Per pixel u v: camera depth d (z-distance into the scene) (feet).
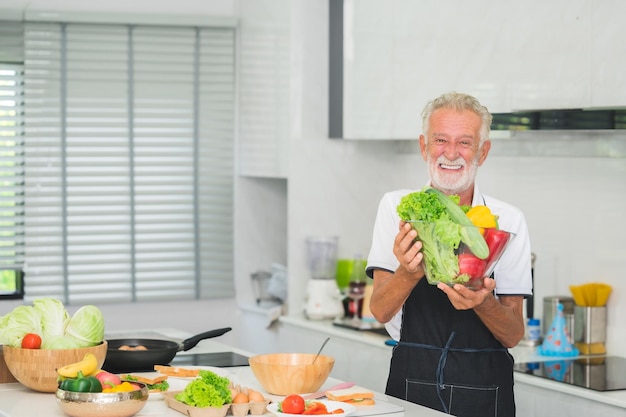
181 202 17.01
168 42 16.76
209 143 17.12
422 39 12.96
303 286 15.69
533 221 13.07
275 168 15.97
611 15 9.86
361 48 14.40
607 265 11.88
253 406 7.20
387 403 7.55
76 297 16.51
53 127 16.28
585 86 10.23
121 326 16.85
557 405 10.23
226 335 17.43
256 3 16.42
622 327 11.71
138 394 7.10
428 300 8.54
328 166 15.69
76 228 16.46
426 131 8.36
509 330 8.21
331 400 7.55
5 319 8.07
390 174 16.12
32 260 16.26
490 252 7.01
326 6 15.52
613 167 11.73
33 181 16.21
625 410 9.42
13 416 7.19
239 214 17.38
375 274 8.77
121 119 16.61
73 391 7.02
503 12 11.45
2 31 15.98
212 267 17.25
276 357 8.26
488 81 11.75
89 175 16.48
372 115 14.20
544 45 10.82
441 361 8.43
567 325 11.94
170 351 9.11
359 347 13.30
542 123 10.53
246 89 16.84
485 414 8.39
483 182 13.99
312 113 15.55
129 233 16.75
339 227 15.84
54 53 16.21
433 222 6.97
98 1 16.39
